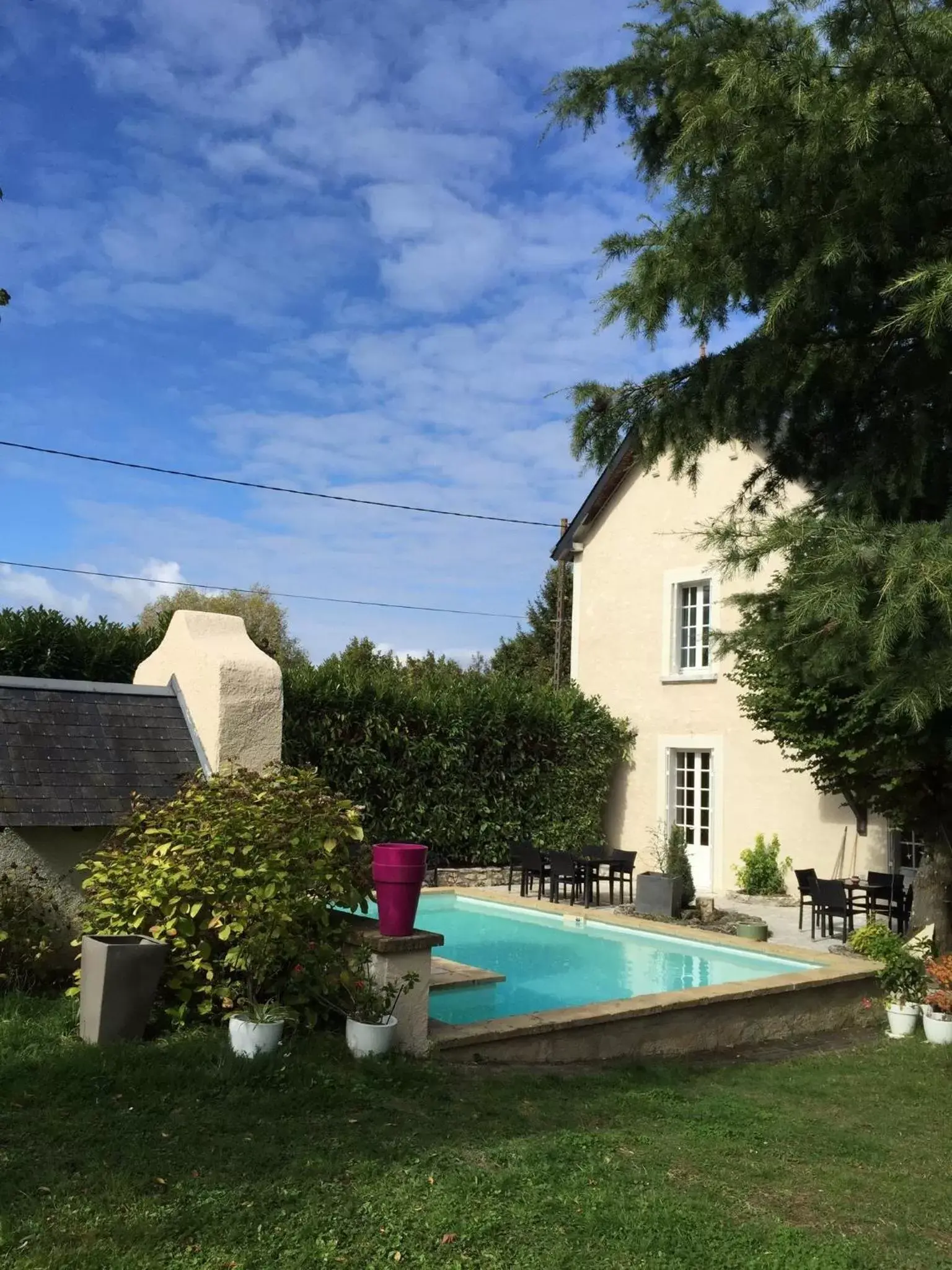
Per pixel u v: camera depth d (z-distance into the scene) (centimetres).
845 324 720
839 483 776
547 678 3544
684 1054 704
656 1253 358
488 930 1151
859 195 617
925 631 514
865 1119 554
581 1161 441
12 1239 327
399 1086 514
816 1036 789
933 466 741
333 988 577
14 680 719
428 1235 357
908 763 963
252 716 753
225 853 568
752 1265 355
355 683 1368
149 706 767
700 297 705
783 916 1331
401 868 587
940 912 1023
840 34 598
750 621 778
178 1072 484
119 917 598
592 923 1159
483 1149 442
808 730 1097
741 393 780
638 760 1720
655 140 767
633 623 1759
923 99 587
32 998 601
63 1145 401
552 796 1616
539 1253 351
